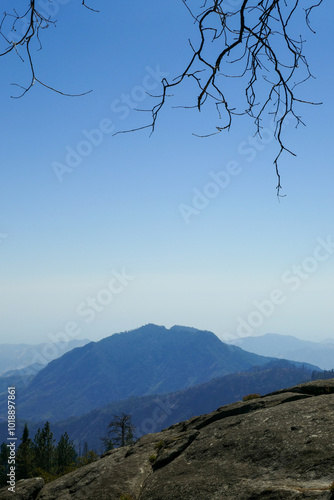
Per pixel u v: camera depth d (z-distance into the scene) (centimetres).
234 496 930
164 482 1156
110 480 1411
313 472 908
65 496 1441
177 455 1370
